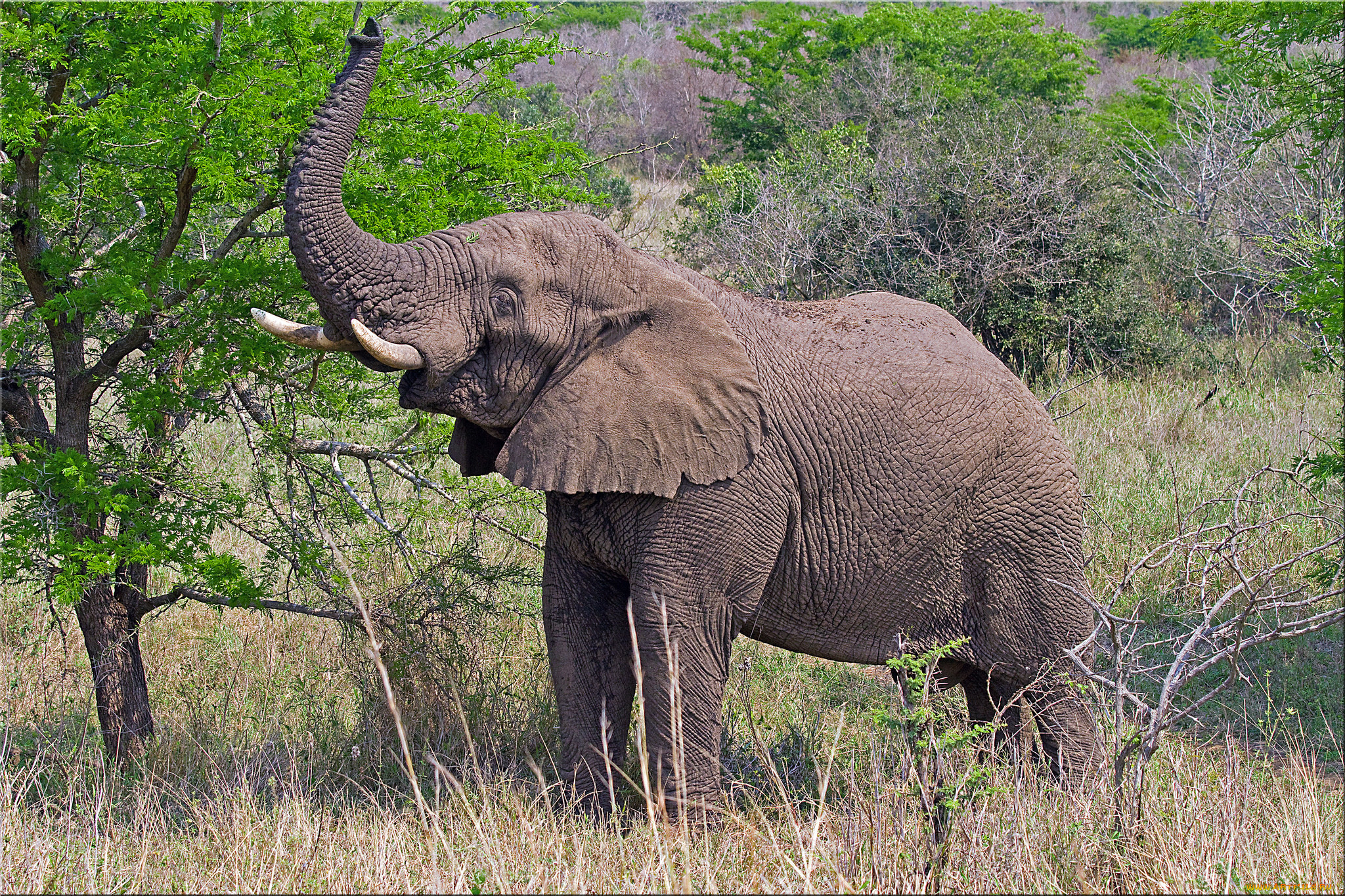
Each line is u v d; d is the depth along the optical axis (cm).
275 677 1284
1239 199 2966
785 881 742
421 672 1172
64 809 979
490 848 836
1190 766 964
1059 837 838
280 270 1016
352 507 1212
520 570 1254
